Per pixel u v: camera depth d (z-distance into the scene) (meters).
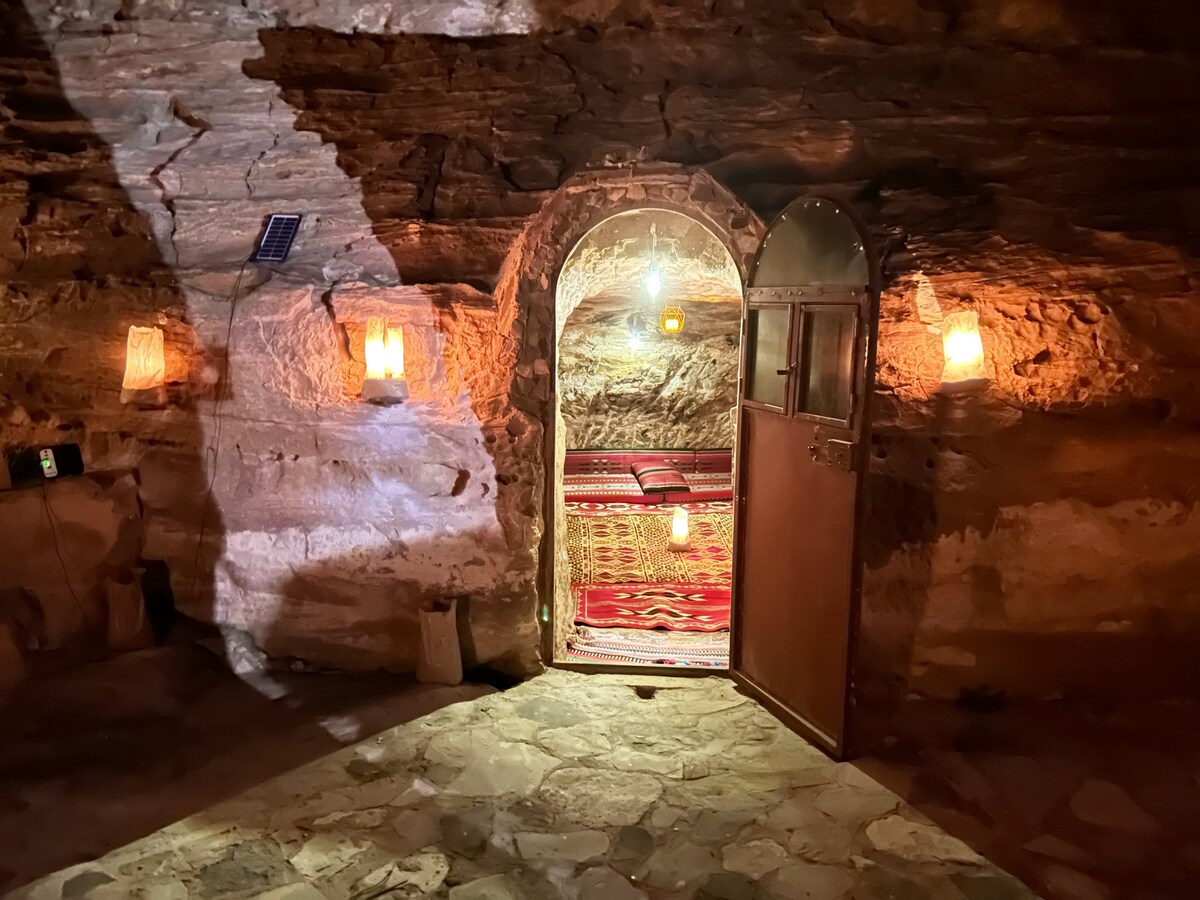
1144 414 3.45
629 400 7.83
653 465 7.71
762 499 3.56
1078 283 3.40
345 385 3.64
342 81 3.56
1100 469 3.48
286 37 3.52
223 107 3.58
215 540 3.86
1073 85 3.35
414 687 3.71
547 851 2.68
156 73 3.54
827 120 3.44
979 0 3.28
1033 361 3.44
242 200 3.64
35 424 3.75
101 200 3.62
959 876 2.59
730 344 7.64
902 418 3.48
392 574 3.79
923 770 3.13
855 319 2.94
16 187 3.54
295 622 3.86
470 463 3.67
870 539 3.55
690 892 2.51
